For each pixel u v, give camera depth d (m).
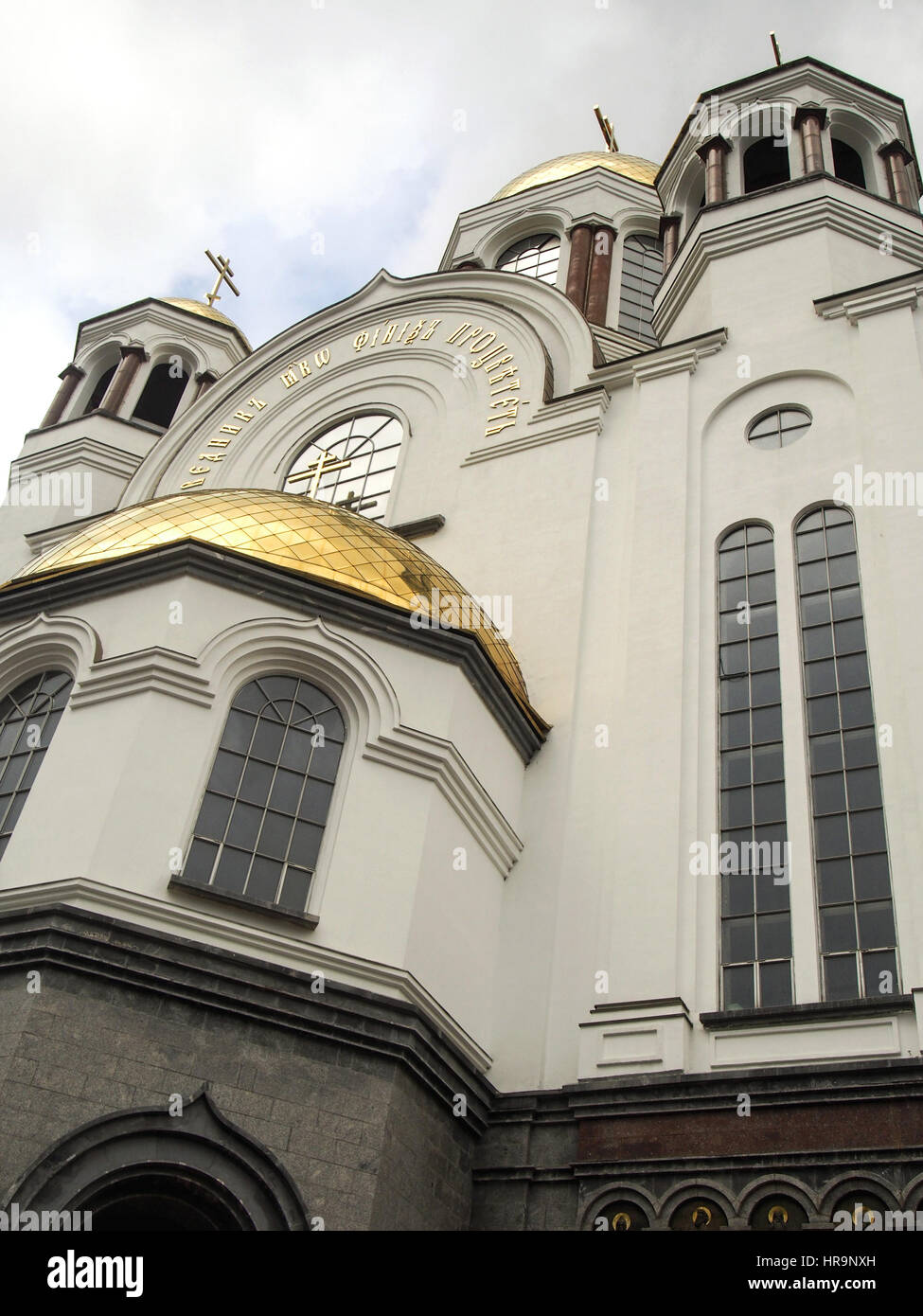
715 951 12.93
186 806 12.15
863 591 15.24
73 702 13.04
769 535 16.55
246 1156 10.45
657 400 18.98
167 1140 10.35
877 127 24.56
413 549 15.92
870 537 15.77
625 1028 12.29
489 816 14.04
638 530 17.11
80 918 10.95
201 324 31.52
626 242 31.58
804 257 20.38
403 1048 11.37
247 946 11.46
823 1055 11.62
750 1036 12.03
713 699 14.97
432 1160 11.55
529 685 16.14
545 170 33.72
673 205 25.42
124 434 28.23
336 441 22.69
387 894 12.34
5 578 24.14
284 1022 11.13
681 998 12.39
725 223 21.75
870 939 12.50
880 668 14.41
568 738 15.40
